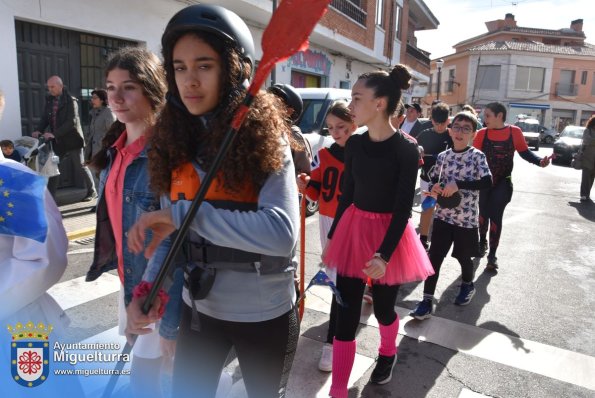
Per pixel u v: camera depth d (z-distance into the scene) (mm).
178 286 1762
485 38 47812
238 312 1519
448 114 5281
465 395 2732
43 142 6305
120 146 2020
